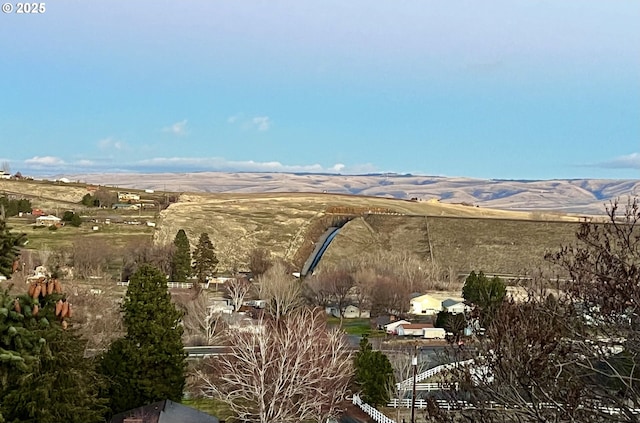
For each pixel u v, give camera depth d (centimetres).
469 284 6669
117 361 3294
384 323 6475
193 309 5262
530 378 1196
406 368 4100
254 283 8081
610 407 1376
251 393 3447
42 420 1809
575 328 1307
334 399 3525
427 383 3997
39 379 1828
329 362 3797
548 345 1245
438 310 7219
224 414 3566
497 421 1307
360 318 7069
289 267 9850
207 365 4103
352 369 3900
